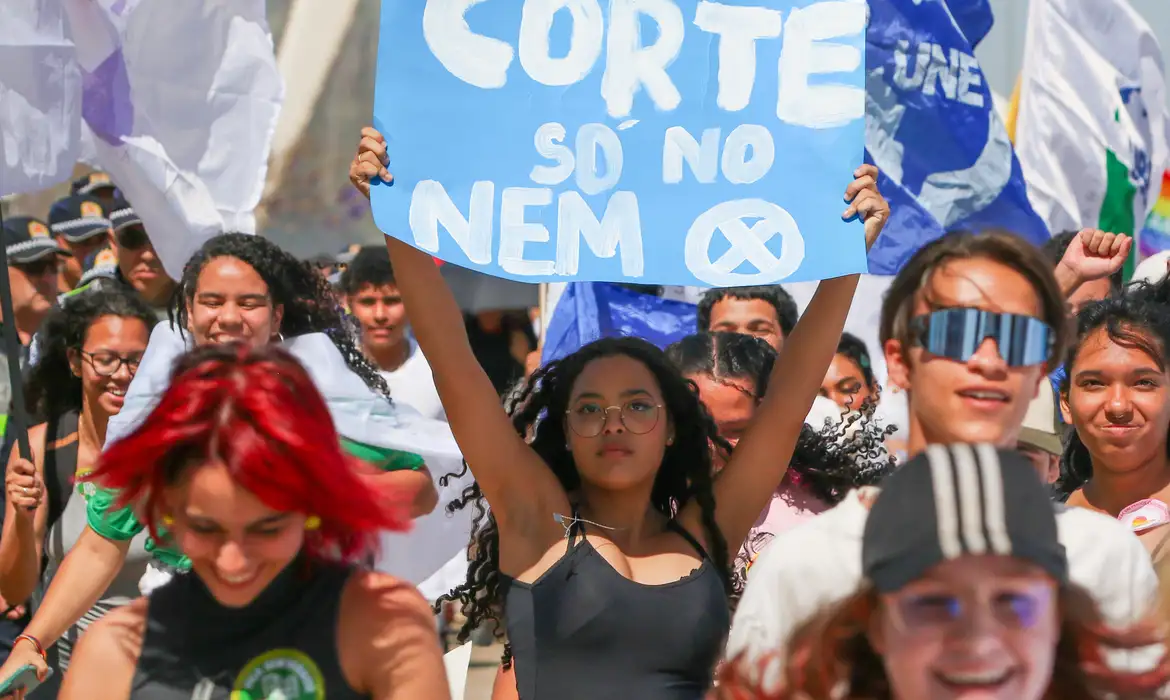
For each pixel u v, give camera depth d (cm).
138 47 882
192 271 737
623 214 548
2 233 773
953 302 509
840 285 559
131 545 711
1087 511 414
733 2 559
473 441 534
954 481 314
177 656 407
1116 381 599
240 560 391
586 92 555
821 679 336
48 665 728
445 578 873
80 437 809
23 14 791
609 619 500
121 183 901
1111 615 362
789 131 552
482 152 546
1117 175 1116
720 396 664
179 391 393
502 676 579
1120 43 1135
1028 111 1122
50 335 811
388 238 544
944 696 315
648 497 539
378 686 411
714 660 507
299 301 755
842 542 359
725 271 543
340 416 734
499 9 555
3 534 762
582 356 546
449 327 541
